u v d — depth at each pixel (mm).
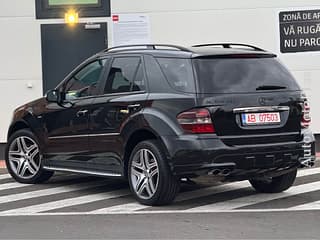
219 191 10570
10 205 9883
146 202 9531
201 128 9016
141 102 9500
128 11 14367
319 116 14344
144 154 9484
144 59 9758
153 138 9500
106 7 14375
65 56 14516
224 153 8977
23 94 14523
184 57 9367
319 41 14320
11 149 11508
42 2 14430
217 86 9172
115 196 10352
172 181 9250
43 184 11383
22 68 14508
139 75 9727
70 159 10570
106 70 10211
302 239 8055
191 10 14375
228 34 14375
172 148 9055
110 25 14383
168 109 9203
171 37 14398
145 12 14367
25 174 11398
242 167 9094
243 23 14367
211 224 8664
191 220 8859
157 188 9312
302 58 14359
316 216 8992
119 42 14391
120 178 9891
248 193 10398
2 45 14461
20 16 14430
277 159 9273
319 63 14336
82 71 10609
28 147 11352
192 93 9109
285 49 14352
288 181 10156
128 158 9750
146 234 8297
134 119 9500
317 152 14305
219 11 14359
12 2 14414
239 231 8367
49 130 10867
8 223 8898
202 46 10031
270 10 14344
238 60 9453
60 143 10680
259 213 9164
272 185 10266
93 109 10141
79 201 10062
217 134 9047
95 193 10609
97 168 10180
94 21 14414
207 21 14391
